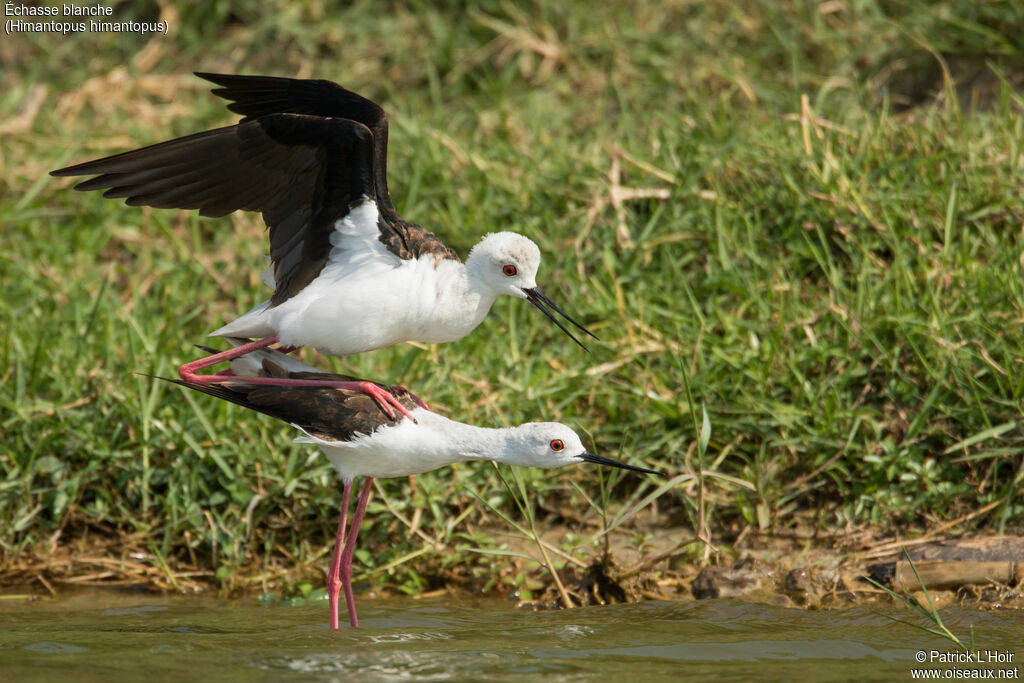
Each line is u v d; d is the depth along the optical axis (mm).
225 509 10359
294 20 16891
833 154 12719
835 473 10305
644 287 11891
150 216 13773
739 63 15086
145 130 15156
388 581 10055
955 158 12352
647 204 12859
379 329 8750
